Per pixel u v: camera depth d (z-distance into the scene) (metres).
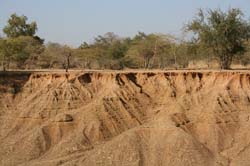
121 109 52.75
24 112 53.94
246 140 47.72
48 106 53.69
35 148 48.12
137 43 96.31
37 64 84.19
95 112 51.69
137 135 46.47
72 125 51.09
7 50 73.56
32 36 101.44
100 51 94.44
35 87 57.62
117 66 89.19
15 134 51.94
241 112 51.31
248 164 43.56
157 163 43.38
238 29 66.00
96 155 44.75
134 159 43.72
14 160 46.78
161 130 46.81
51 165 44.56
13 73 59.25
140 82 56.41
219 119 49.81
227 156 45.75
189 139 45.16
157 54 89.94
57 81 56.81
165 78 56.03
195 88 54.38
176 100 53.78
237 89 53.25
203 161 43.31
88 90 55.44
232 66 80.56
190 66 84.44
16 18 100.19
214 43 66.19
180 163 42.94
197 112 51.06
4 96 57.34
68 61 82.12
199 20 68.19
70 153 46.94
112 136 49.97
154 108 53.88
